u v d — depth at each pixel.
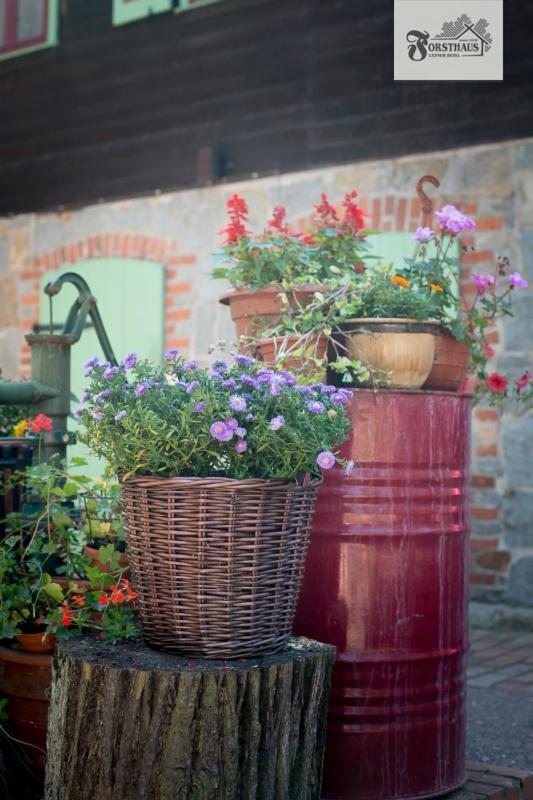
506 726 3.58
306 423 2.36
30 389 3.19
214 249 6.36
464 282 5.45
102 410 2.40
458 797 2.84
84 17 7.33
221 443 2.35
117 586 2.63
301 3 6.34
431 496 2.81
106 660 2.35
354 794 2.73
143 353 6.52
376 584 2.75
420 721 2.79
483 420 5.35
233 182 6.33
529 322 5.26
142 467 2.38
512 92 5.48
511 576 5.27
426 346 2.85
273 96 6.41
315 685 2.43
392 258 5.66
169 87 6.88
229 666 2.31
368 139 5.96
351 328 2.94
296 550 2.45
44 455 3.24
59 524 2.92
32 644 2.76
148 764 2.25
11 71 7.60
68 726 2.36
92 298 3.44
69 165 7.27
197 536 2.31
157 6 6.91
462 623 2.92
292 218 6.09
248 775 2.29
